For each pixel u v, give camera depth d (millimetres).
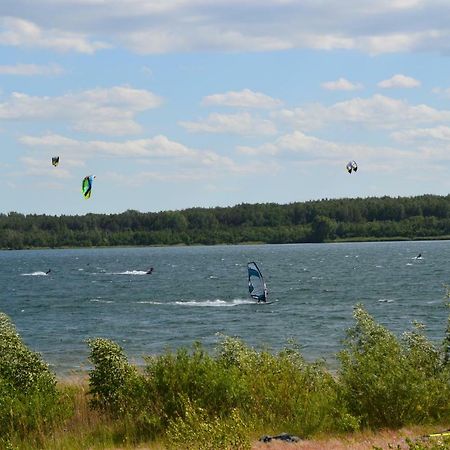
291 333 90000
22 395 32125
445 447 20141
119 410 32625
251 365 34938
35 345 86625
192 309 126312
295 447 26422
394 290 154375
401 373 31172
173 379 31828
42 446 29406
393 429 29891
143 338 91062
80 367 65250
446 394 31656
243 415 30578
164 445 27062
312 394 31938
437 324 94438
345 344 35594
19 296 166750
